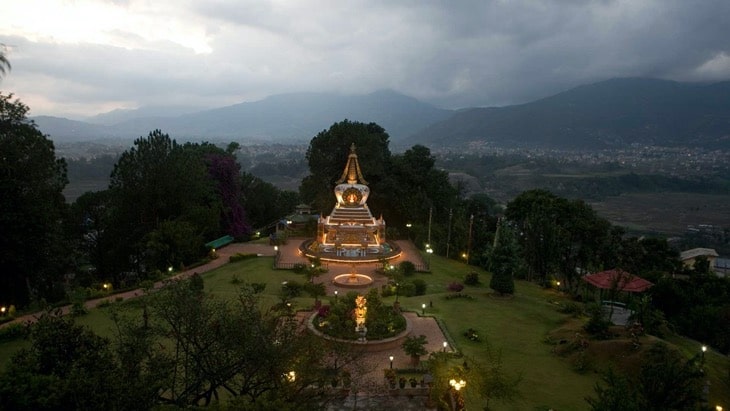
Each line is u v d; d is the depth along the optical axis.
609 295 47.09
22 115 45.56
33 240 43.94
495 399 26.45
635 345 30.83
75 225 61.75
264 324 21.52
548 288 53.16
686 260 78.62
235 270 55.41
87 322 36.38
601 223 58.44
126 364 18.75
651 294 44.72
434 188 85.44
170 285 22.78
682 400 20.08
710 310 40.97
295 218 82.31
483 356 32.22
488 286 52.22
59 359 19.88
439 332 36.44
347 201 68.44
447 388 25.61
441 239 68.69
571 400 26.77
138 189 59.53
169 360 20.55
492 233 70.38
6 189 41.44
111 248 60.34
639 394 20.77
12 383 17.05
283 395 19.11
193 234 57.84
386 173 84.00
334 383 25.12
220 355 20.80
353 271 51.25
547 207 66.25
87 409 16.17
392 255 61.12
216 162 75.94
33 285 50.84
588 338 33.50
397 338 33.50
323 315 35.62
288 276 52.84
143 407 17.05
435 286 52.06
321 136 81.88
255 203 97.38
